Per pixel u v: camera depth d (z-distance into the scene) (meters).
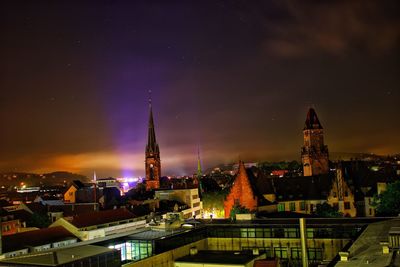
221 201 180.12
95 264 58.66
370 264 46.59
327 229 75.69
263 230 80.44
